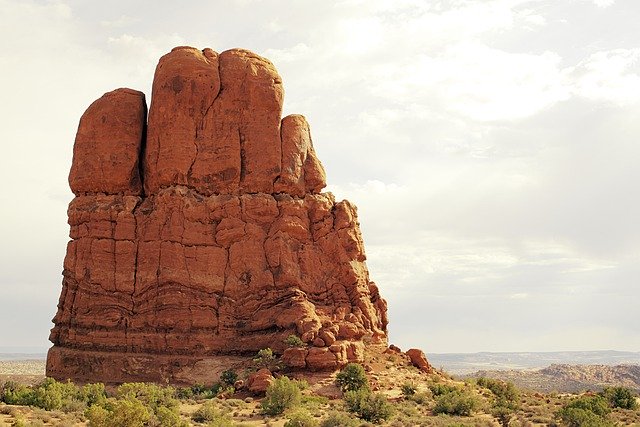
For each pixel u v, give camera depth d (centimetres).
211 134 6925
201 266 6500
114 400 5003
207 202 6700
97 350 6388
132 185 6938
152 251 6556
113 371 6250
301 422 4241
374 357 6206
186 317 6359
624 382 13100
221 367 6147
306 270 6625
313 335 5925
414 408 5088
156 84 7056
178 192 6675
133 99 7162
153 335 6334
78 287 6619
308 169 7106
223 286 6494
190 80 6931
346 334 6094
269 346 6172
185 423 4244
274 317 6322
